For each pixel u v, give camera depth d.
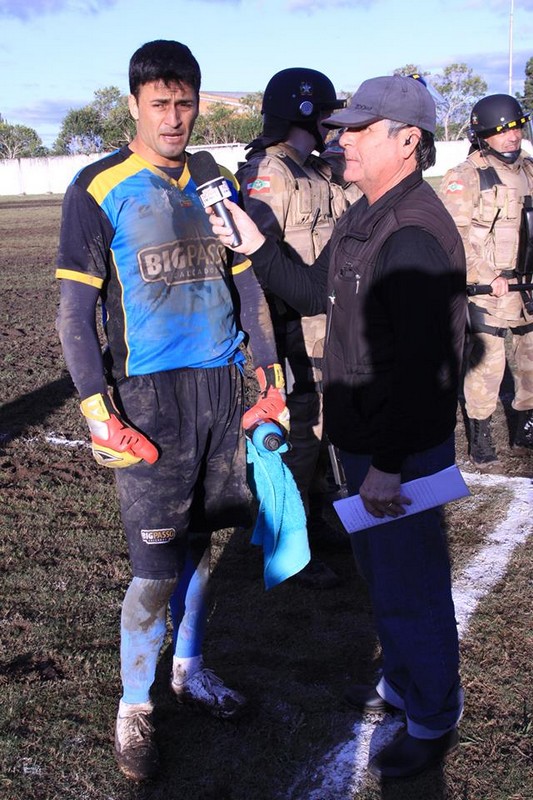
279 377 2.61
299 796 2.39
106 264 2.30
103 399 2.25
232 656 3.07
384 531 2.32
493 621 3.23
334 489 4.36
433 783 2.42
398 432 2.14
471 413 4.86
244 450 2.60
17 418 5.93
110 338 2.40
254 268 2.51
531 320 4.85
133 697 2.50
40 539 4.00
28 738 2.62
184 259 2.35
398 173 2.20
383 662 2.79
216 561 3.84
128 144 2.38
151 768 2.44
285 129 3.49
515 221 4.68
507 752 2.52
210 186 2.29
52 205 36.44
